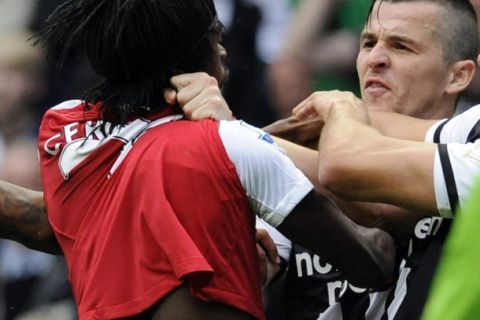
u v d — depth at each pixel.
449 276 5.86
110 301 9.03
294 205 9.13
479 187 5.89
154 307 8.92
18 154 19.67
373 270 9.73
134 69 9.41
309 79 19.44
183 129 9.27
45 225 10.17
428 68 10.43
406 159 9.12
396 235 10.03
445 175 8.98
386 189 9.18
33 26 20.94
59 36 9.60
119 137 9.36
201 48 9.53
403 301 9.83
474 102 16.44
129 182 9.12
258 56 19.58
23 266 18.38
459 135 9.81
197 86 9.41
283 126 10.40
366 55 10.57
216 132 9.17
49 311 17.84
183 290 8.86
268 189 9.14
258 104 19.30
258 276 9.27
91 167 9.35
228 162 9.09
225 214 9.04
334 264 9.58
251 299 9.07
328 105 9.93
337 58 19.38
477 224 5.86
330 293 10.43
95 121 9.52
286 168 9.18
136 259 8.99
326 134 9.57
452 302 5.83
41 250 10.28
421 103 10.50
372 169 9.16
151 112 9.45
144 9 9.30
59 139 9.55
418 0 10.48
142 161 9.14
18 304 18.23
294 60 19.48
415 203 9.13
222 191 9.05
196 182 9.02
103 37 9.38
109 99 9.45
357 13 19.45
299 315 10.57
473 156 9.01
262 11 19.81
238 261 9.07
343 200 9.74
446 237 9.78
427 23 10.42
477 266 5.82
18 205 10.16
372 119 10.18
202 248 8.95
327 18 19.59
